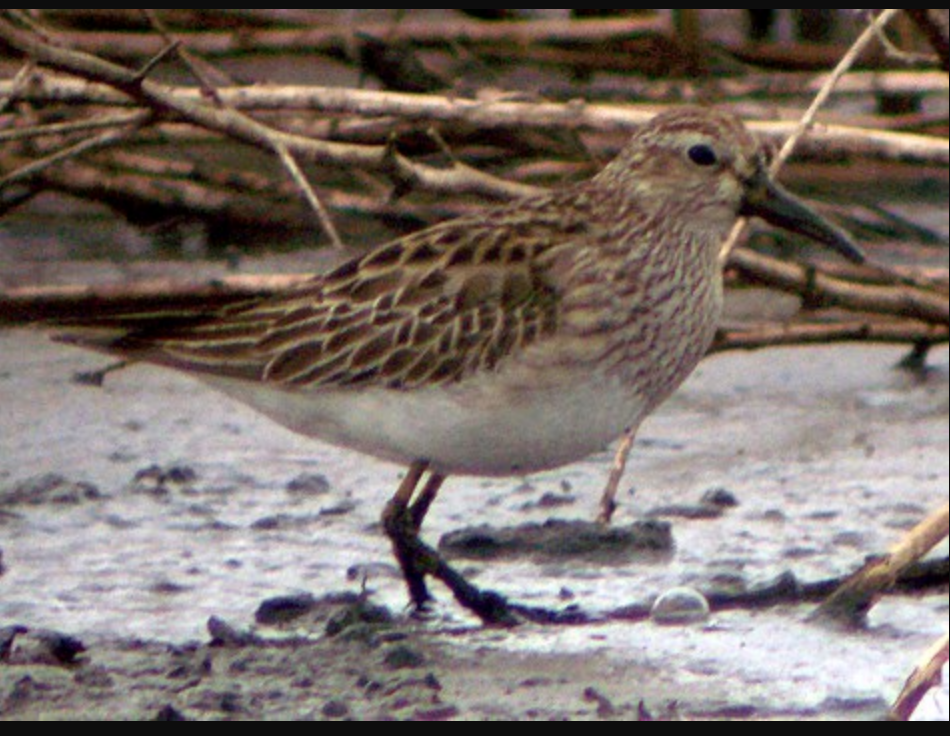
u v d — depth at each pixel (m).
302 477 11.27
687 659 8.55
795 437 12.52
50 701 7.75
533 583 9.64
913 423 12.84
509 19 18.91
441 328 9.02
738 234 11.89
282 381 9.19
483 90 14.36
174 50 12.52
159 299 12.25
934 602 9.60
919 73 15.97
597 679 8.24
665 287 9.30
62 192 15.55
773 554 10.14
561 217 9.40
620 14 18.89
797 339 13.58
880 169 17.38
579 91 16.97
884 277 14.20
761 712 7.91
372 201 15.77
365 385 9.11
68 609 9.00
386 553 10.06
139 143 16.53
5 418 12.44
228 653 8.40
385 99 13.00
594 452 9.38
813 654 8.67
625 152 9.58
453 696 7.94
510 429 9.08
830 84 11.80
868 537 10.48
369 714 7.70
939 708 8.12
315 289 9.31
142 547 10.02
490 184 12.98
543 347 9.00
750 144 9.64
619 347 9.14
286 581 9.56
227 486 11.21
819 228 9.66
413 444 9.13
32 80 12.12
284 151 12.00
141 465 11.59
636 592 9.48
